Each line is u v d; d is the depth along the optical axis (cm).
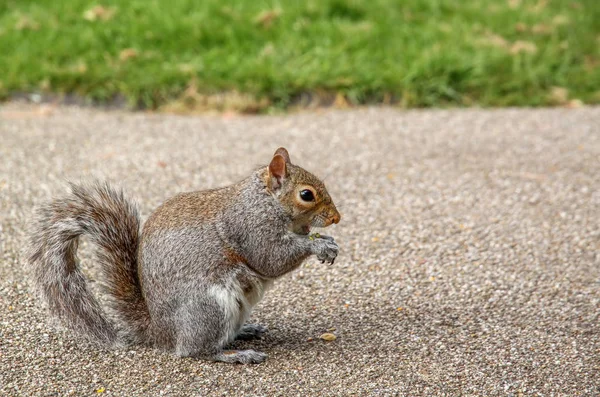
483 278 909
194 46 1639
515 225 1042
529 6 1869
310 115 1498
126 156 1280
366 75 1557
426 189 1163
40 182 1166
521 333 787
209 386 697
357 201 1127
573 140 1346
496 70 1612
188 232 726
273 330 806
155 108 1527
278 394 684
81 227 752
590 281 895
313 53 1611
